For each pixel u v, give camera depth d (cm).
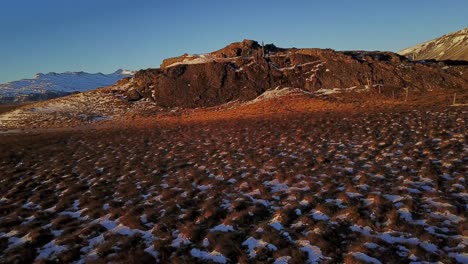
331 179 1669
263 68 6950
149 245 1131
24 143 3731
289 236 1120
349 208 1264
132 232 1232
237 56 7669
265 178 1778
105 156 2711
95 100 7506
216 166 2123
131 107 6806
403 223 1131
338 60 6525
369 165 1869
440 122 2883
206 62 7494
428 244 997
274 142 2719
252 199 1493
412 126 2834
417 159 1888
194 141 3134
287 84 6500
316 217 1246
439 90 5131
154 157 2545
